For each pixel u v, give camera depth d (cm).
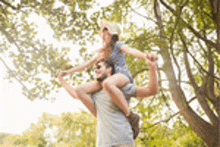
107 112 205
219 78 595
